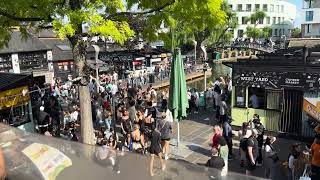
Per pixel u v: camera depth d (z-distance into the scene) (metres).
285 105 14.42
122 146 12.80
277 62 14.47
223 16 10.49
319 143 9.22
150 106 17.81
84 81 11.14
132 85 27.66
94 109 16.95
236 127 15.84
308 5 79.12
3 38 10.91
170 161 1.90
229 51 62.81
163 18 10.90
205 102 20.11
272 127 14.90
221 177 1.71
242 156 11.49
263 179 1.65
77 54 10.78
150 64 39.53
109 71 34.22
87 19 9.02
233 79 15.59
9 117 13.40
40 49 32.78
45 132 12.77
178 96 13.09
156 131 10.35
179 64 12.89
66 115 16.41
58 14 9.15
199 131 16.08
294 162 9.37
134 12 11.02
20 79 13.83
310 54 15.61
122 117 13.88
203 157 12.68
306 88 13.57
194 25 11.30
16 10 9.47
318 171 9.14
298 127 14.22
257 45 64.44
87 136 11.42
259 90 15.12
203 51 57.53
